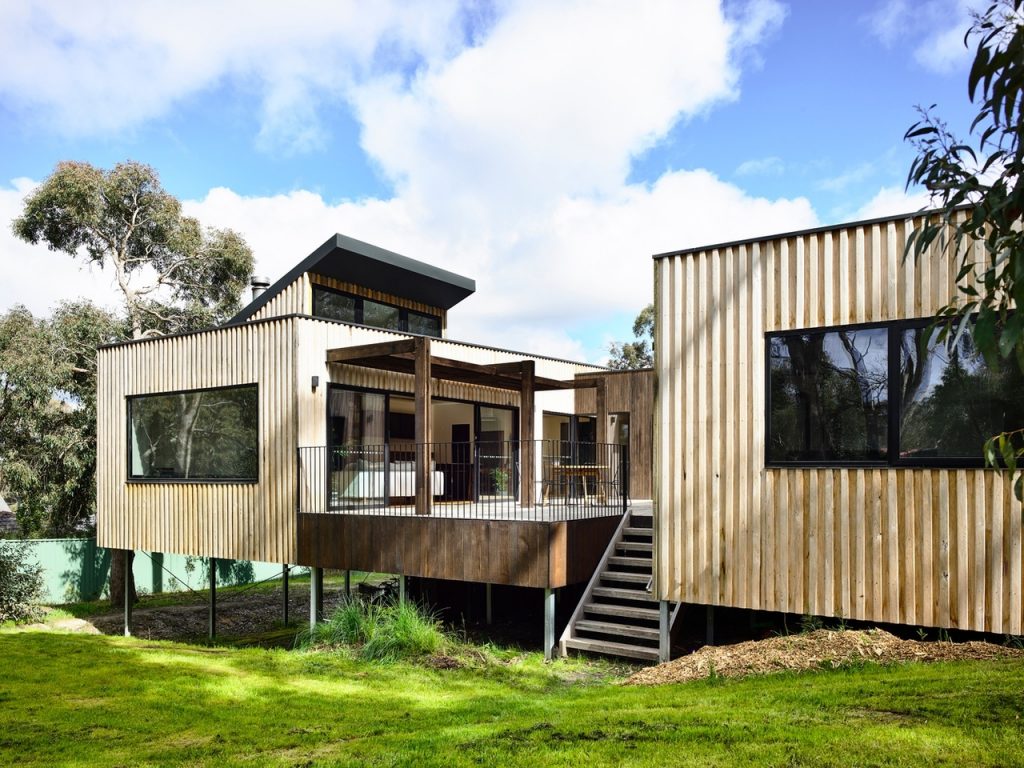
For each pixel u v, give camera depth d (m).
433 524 10.12
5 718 6.51
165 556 20.14
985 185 2.13
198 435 12.80
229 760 5.24
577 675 8.42
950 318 2.11
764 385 7.62
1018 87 2.04
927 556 6.72
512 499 15.02
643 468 16.83
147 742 5.80
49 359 19.77
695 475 7.98
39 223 22.36
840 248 7.27
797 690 5.77
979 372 6.55
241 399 12.19
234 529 12.15
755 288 7.72
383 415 12.95
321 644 10.07
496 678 8.27
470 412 15.38
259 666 8.83
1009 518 6.38
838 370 7.24
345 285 15.91
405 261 16.11
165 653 9.66
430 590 13.45
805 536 7.33
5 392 19.73
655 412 8.23
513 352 16.11
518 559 9.38
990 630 6.41
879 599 6.93
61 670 8.50
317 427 11.64
